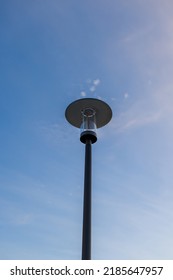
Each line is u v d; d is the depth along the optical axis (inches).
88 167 303.4
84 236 257.4
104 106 367.9
